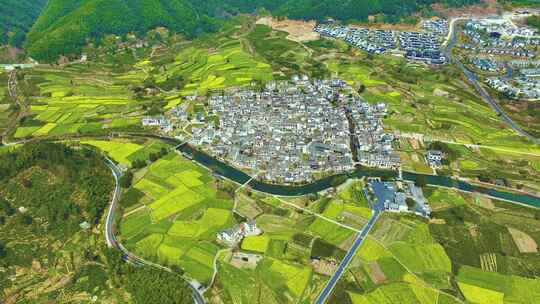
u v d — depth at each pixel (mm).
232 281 193875
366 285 189375
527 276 192625
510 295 183375
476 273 194750
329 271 197375
